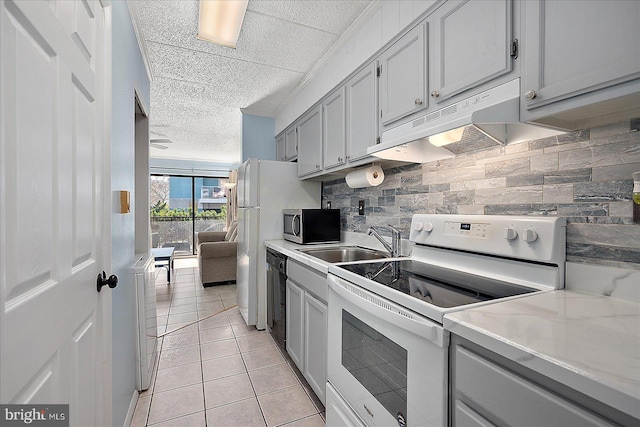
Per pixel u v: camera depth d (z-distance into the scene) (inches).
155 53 88.0
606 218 38.7
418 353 35.1
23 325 22.6
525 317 31.0
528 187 47.6
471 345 29.7
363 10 70.0
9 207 21.0
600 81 30.0
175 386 74.5
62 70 29.6
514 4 38.5
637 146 36.2
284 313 90.4
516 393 25.2
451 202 61.7
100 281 41.6
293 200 115.8
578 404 21.5
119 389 54.0
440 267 58.1
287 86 110.7
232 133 180.4
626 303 35.3
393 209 78.9
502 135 48.0
